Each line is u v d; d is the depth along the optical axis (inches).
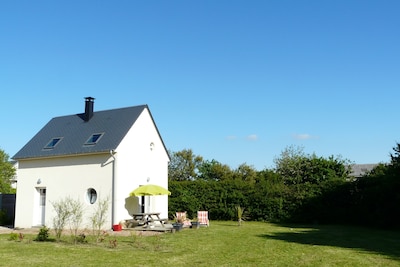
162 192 790.5
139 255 463.8
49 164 882.1
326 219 987.9
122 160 813.9
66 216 717.9
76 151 836.6
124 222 797.2
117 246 537.0
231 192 1092.5
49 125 994.1
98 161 819.4
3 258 444.1
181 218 880.3
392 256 449.7
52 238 634.8
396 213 820.6
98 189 807.7
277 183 1093.8
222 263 415.2
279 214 1032.2
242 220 1074.7
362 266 392.5
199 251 496.4
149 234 689.6
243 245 548.7
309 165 1277.1
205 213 873.5
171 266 398.3
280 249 508.1
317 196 1003.3
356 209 949.8
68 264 407.2
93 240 602.9
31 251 493.7
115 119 896.9
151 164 903.7
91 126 911.0
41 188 900.6
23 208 904.9
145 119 898.1
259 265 403.2
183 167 1951.3
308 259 432.8
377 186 874.1
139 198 856.3
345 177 1219.9
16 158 914.1
